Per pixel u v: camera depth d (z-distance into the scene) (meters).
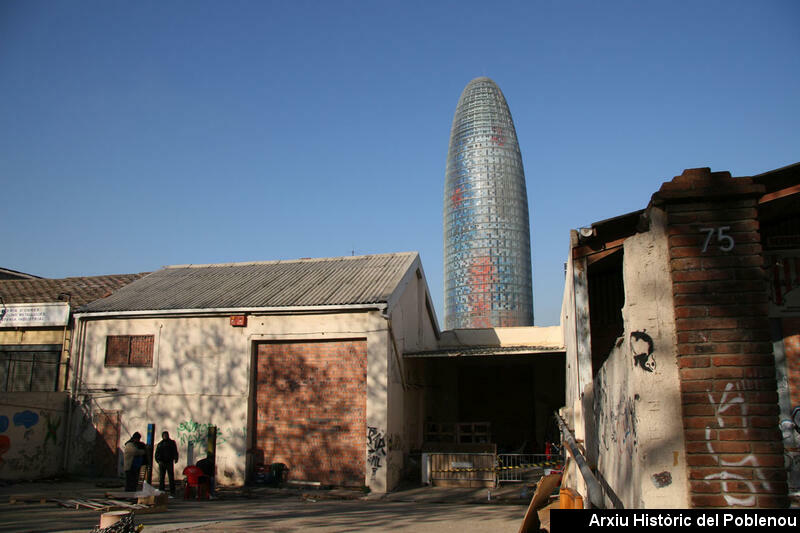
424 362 20.22
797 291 8.75
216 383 16.42
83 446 17.00
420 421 19.06
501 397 21.84
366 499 13.53
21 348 18.36
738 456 3.96
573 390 12.12
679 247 4.34
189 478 13.30
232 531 8.48
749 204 4.29
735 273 4.22
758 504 3.88
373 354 15.43
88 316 17.64
